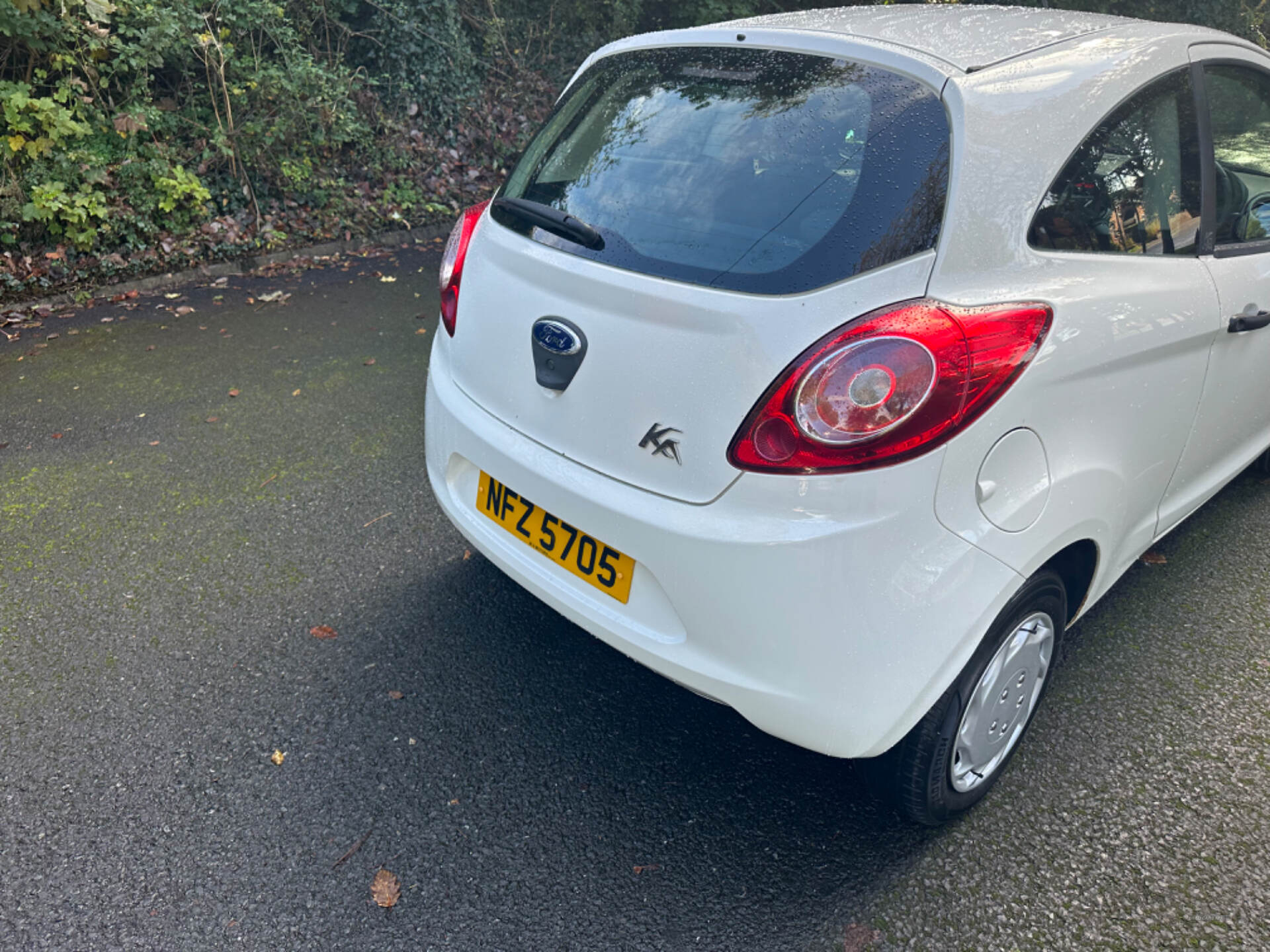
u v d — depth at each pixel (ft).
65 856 6.64
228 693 8.29
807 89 6.33
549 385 6.54
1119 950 6.05
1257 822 7.02
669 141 6.75
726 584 5.64
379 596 9.73
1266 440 10.24
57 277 19.63
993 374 5.50
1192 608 9.61
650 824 7.02
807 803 7.25
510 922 6.21
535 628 9.30
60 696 8.20
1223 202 8.14
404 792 7.27
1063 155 6.29
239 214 22.56
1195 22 42.27
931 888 6.49
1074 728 7.95
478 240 7.77
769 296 5.56
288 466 12.55
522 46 30.60
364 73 25.63
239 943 6.04
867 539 5.37
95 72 20.61
